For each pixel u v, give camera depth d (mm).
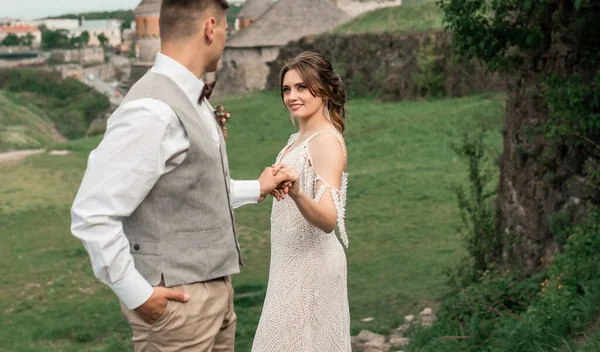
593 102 7039
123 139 2418
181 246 2590
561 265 6590
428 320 8297
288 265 3580
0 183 24031
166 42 2631
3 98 97938
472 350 6164
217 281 2711
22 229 17984
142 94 2504
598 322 5504
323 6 55594
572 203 7883
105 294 12305
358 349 7617
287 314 3539
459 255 12695
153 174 2447
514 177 9438
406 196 18422
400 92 35812
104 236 2379
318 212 3209
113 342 9102
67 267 14227
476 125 24281
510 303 7383
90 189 2393
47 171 25859
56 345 9336
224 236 2686
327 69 3609
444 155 22500
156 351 2615
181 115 2520
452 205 17172
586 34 7391
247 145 29672
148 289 2482
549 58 8156
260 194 2938
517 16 7930
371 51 39344
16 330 10039
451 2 7773
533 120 8742
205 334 2650
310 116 3623
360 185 20109
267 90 46000
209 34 2641
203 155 2566
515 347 5562
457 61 8422
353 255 13422
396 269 11977
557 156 8062
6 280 13297
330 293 3586
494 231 10102
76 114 111688
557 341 5332
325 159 3484
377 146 24781
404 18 41938
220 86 55000
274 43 53438
